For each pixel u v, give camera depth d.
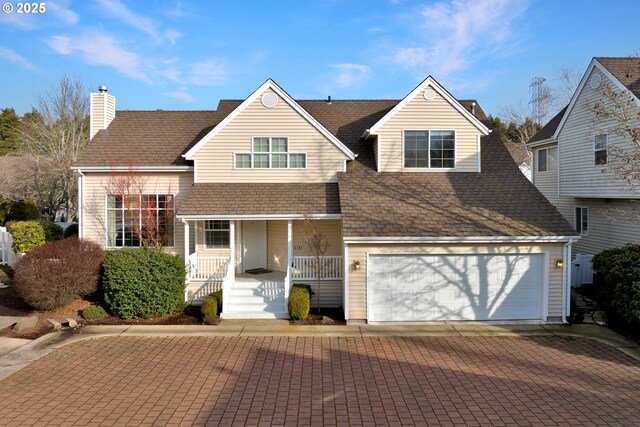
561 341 12.23
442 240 13.63
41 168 37.78
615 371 9.99
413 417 7.80
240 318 14.27
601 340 12.29
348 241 13.59
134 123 20.52
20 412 7.94
